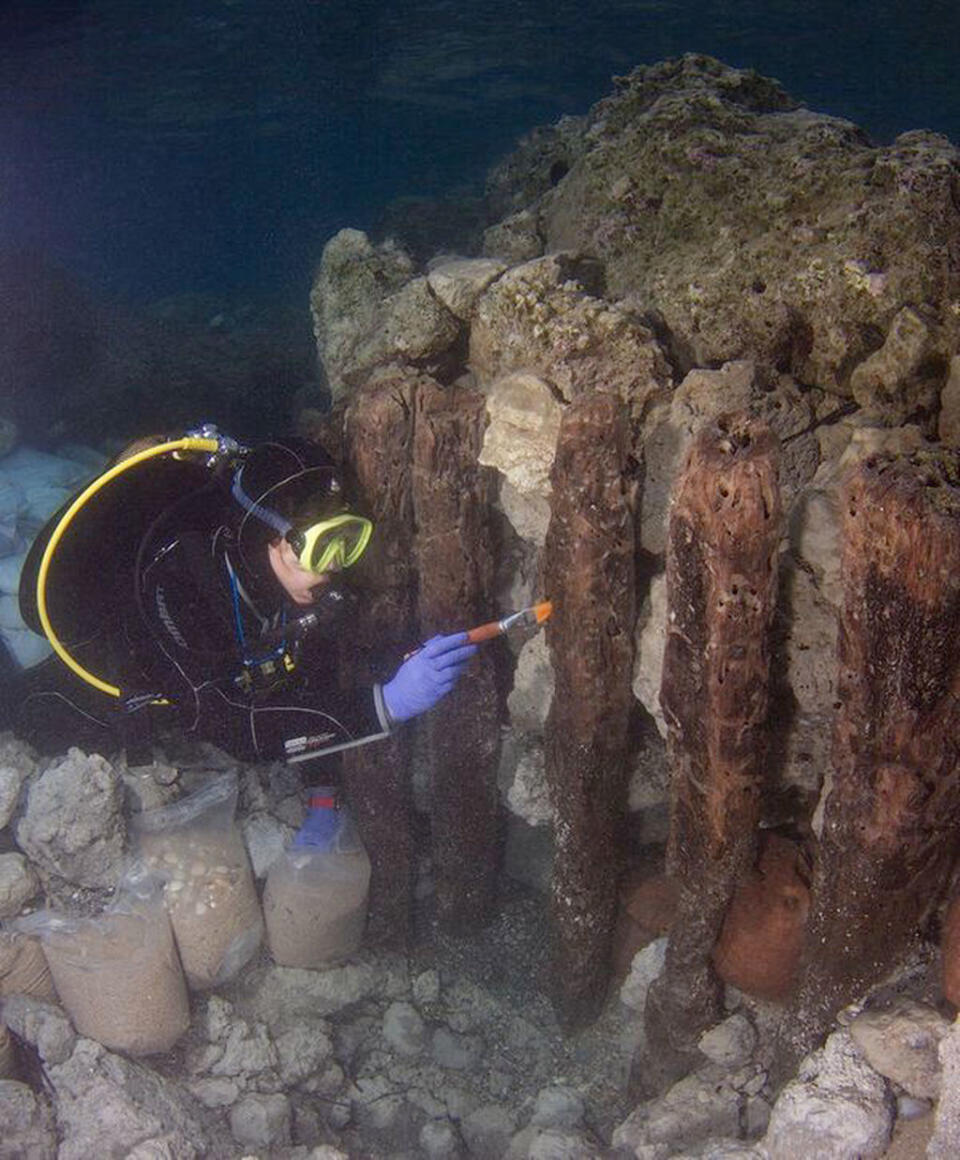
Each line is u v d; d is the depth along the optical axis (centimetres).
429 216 490
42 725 362
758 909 262
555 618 260
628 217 307
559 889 307
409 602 297
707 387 254
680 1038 285
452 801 326
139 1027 304
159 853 321
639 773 304
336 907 329
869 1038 226
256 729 240
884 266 253
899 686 196
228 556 221
